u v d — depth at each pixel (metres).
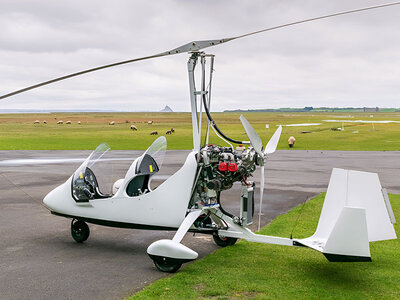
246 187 5.54
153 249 5.18
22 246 6.45
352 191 5.00
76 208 6.45
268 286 4.62
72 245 6.53
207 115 5.57
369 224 4.80
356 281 4.81
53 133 48.19
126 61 4.80
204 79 5.46
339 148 29.12
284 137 40.44
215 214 5.78
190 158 5.68
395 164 18.61
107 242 6.71
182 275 4.98
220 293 4.41
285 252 6.00
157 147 6.36
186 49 4.82
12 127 65.94
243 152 5.52
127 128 63.91
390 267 5.34
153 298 4.28
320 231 5.17
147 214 5.89
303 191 11.70
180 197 5.70
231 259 5.65
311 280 4.83
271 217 8.42
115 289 4.62
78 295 4.44
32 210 9.19
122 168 15.91
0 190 11.77
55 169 16.61
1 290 4.59
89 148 28.05
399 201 9.95
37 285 4.75
